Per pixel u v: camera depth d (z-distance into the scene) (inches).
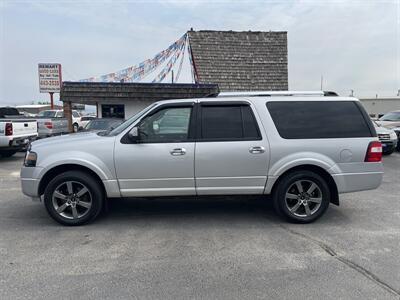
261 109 198.7
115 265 148.3
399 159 464.8
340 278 136.6
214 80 636.7
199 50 665.6
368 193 274.7
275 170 195.9
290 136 196.7
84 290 128.1
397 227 195.3
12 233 186.7
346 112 202.2
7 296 124.1
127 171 193.0
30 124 486.9
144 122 196.4
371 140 200.1
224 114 198.1
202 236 181.6
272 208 231.1
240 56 669.9
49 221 206.4
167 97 591.5
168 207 233.5
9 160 465.1
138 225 198.7
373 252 160.9
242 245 169.5
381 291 126.9
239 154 194.2
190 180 195.2
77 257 156.3
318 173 201.6
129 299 122.3
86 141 195.3
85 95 595.2
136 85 591.2
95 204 195.8
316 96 205.0
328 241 174.4
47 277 137.9
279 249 164.6
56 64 881.5
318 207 200.2
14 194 272.7
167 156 192.7
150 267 146.4
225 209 229.1
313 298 122.4
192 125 196.1
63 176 192.9
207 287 130.1
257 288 129.3
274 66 664.4
